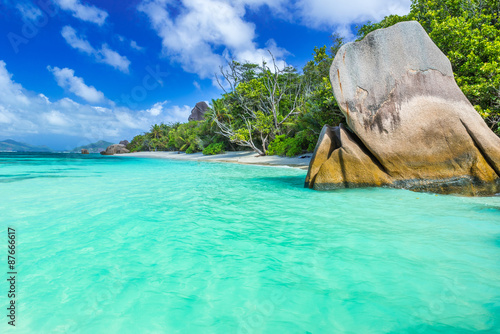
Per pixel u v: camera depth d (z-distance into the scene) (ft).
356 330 6.98
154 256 11.94
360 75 26.99
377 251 12.02
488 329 6.91
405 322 7.24
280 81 121.19
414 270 10.16
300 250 12.36
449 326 7.05
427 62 26.05
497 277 9.54
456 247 12.25
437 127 24.67
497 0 47.83
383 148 25.94
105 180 40.14
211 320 7.50
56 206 21.77
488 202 20.94
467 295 8.46
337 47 92.89
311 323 7.30
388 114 25.95
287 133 100.99
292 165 64.95
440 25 42.57
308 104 82.79
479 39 40.88
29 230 15.52
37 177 44.34
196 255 12.00
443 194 24.14
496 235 13.70
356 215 18.15
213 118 128.98
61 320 7.49
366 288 9.00
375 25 68.03
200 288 9.23
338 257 11.48
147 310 7.99
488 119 38.52
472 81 38.86
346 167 27.02
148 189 31.01
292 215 18.62
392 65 26.45
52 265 11.01
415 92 25.72
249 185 33.96
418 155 25.12
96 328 7.16
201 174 49.60
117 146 263.49
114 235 14.73
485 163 23.45
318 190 27.53
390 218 17.21
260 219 17.71
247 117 117.19
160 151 216.74
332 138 29.55
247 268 10.69
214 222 17.16
